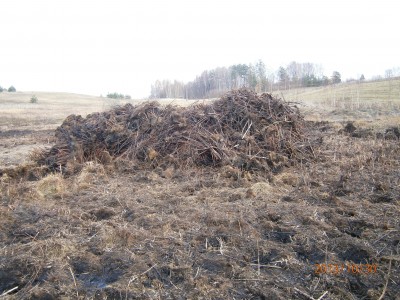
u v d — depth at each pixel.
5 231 4.07
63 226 4.11
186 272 3.07
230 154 6.79
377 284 2.82
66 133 8.13
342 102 22.16
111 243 3.64
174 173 6.39
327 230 3.82
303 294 2.75
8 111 28.16
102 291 2.82
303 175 6.04
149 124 7.91
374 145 8.25
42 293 2.82
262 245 3.52
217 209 4.51
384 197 4.78
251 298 2.74
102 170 6.48
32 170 6.75
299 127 8.31
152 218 4.22
